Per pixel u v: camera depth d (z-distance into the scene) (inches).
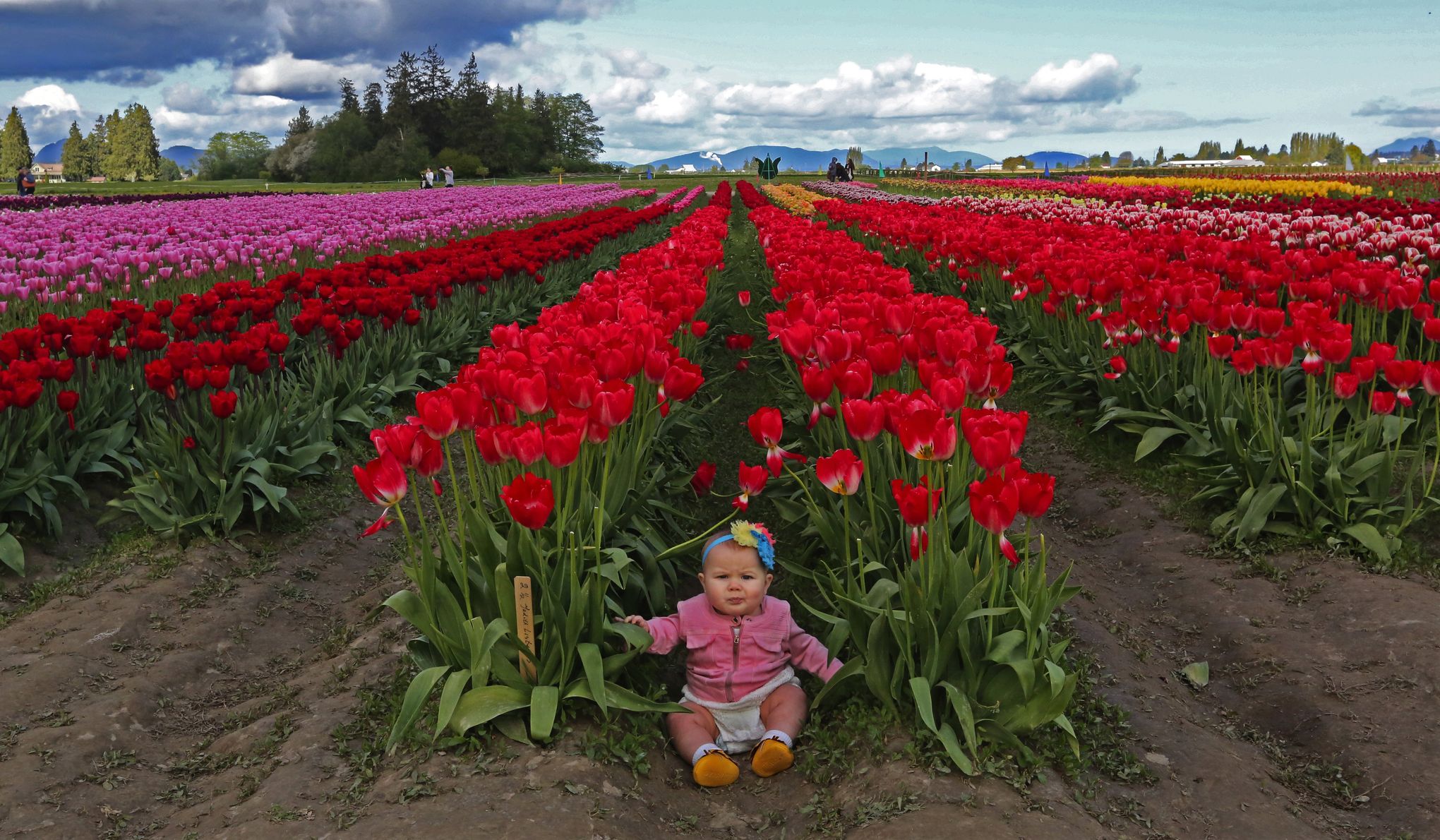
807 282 317.1
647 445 225.3
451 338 411.2
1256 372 300.5
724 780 151.3
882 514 201.9
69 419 273.6
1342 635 189.3
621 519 197.5
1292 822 142.3
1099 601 221.9
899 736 153.4
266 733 171.3
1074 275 335.6
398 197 1658.5
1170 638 205.6
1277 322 230.2
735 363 445.1
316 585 241.8
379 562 256.7
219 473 258.8
